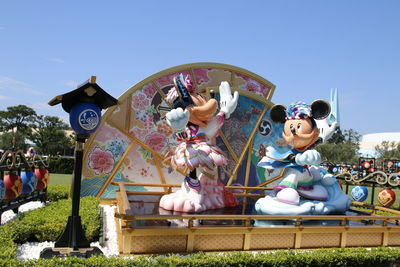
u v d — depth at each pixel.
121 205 6.86
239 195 10.09
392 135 62.28
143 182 10.11
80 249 5.17
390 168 15.74
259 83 11.66
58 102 5.27
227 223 6.54
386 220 7.06
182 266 4.82
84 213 7.09
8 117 47.16
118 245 5.91
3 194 6.63
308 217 6.52
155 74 10.16
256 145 11.38
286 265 5.34
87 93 5.20
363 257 5.79
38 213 7.17
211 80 10.95
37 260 4.41
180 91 7.34
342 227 6.70
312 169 7.95
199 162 7.14
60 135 46.22
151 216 5.55
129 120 9.97
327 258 5.59
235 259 5.12
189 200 7.21
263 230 6.18
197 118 7.42
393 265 6.02
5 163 7.34
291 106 7.86
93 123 5.22
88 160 9.57
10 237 5.51
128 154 9.98
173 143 10.40
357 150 36.62
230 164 11.01
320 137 8.03
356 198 12.05
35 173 8.84
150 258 4.99
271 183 11.53
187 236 5.79
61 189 10.75
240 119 11.17
